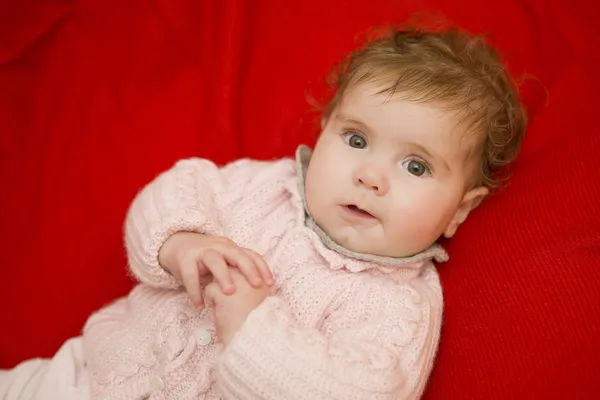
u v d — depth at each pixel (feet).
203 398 3.25
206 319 3.37
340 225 3.36
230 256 3.06
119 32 4.75
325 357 2.84
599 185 3.36
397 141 3.25
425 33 3.77
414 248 3.42
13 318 4.26
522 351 3.15
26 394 3.54
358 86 3.38
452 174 3.34
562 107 3.98
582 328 3.07
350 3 4.56
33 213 4.46
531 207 3.49
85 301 4.33
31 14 4.61
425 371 3.19
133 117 4.66
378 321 3.22
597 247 3.21
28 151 4.58
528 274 3.30
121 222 4.47
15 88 4.64
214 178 3.79
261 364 2.77
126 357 3.41
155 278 3.40
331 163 3.34
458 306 3.50
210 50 4.68
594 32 4.14
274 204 3.69
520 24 4.32
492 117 3.45
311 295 3.34
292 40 4.64
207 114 4.65
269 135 4.60
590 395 2.99
